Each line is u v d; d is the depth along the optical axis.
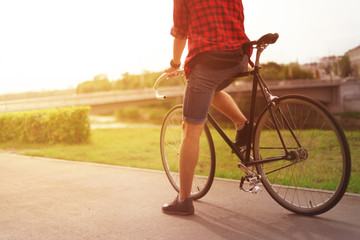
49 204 2.88
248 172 2.41
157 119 82.19
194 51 2.20
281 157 2.31
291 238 1.95
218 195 2.93
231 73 2.26
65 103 47.62
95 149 11.48
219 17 2.22
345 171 2.10
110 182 3.67
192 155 2.41
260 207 2.54
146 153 10.16
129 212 2.59
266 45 2.19
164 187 3.33
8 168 4.88
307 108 2.23
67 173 4.34
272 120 2.38
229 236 2.04
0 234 2.22
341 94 71.19
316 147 2.25
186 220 2.35
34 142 13.33
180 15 2.32
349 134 7.07
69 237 2.14
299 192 2.45
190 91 2.28
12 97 66.50
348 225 2.09
